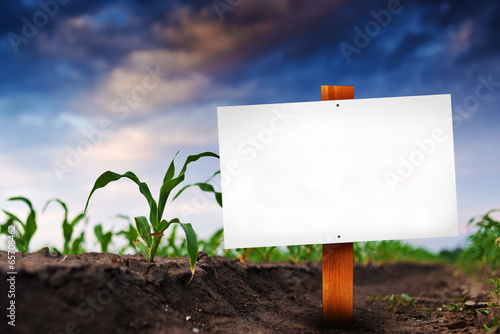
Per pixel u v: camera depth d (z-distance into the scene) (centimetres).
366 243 479
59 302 150
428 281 430
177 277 211
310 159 217
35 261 191
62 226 282
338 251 239
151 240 216
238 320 214
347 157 218
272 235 214
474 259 382
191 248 200
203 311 206
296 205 216
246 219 213
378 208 218
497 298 267
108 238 299
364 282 433
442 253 614
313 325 245
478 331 220
